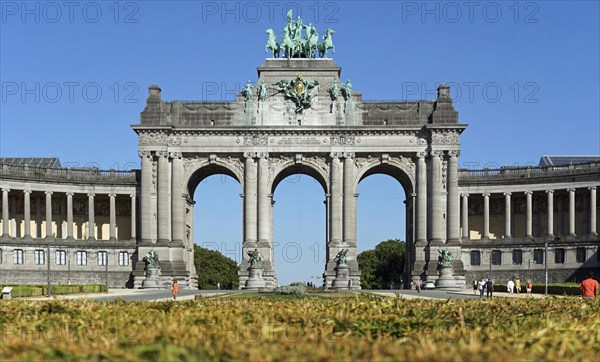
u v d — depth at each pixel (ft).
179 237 397.80
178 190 399.03
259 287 374.02
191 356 66.44
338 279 379.96
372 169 408.26
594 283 179.83
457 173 396.57
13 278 401.29
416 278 393.29
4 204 402.72
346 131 397.19
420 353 66.80
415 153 399.24
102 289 356.79
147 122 399.03
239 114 401.70
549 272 413.80
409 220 418.31
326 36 408.05
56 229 436.35
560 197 431.43
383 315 101.50
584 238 406.00
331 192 396.78
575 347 73.72
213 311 110.42
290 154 399.85
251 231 393.91
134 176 424.05
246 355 67.46
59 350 70.49
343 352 68.44
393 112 400.67
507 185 426.10
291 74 403.95
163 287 389.60
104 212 446.19
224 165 401.49
